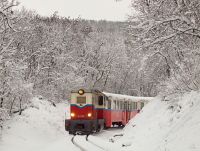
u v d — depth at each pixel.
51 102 37.88
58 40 46.78
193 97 15.27
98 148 17.55
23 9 41.91
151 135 17.16
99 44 62.44
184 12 10.31
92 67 57.75
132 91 70.56
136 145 17.08
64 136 27.11
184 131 11.94
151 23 10.28
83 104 28.70
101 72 61.22
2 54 19.34
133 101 40.41
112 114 34.38
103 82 65.00
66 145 19.75
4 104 22.64
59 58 44.25
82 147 18.00
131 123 25.17
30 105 29.19
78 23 60.25
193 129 11.43
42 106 31.44
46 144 21.75
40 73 41.03
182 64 15.99
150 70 21.48
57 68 44.97
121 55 67.19
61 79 43.00
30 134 23.08
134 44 11.54
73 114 28.81
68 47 53.75
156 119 19.38
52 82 42.72
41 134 24.31
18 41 33.50
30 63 37.59
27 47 39.22
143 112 23.94
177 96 18.23
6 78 21.02
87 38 62.75
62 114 35.09
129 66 66.50
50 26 48.72
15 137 20.97
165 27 10.84
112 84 68.62
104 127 32.94
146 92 66.75
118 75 67.88
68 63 47.69
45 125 26.73
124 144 18.06
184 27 10.72
